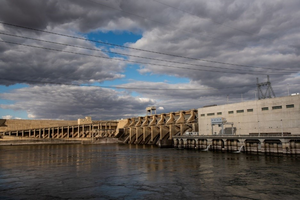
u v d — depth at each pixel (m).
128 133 189.50
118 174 41.34
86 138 189.50
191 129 129.88
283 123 73.56
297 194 28.19
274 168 44.91
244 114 86.31
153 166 50.31
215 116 99.06
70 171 45.03
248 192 29.20
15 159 67.81
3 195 28.86
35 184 34.25
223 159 60.00
